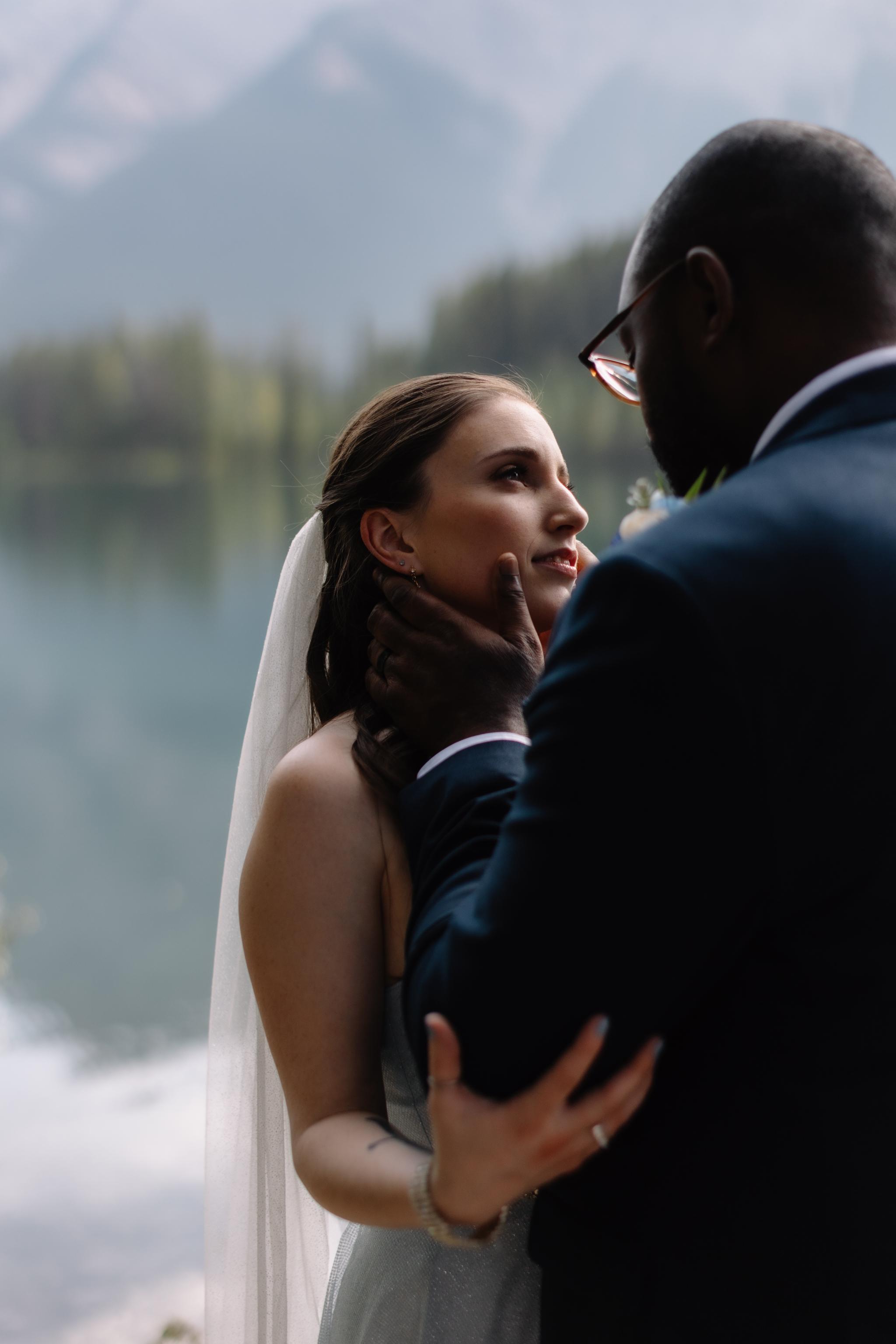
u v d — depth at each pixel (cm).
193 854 1040
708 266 75
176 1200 345
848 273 74
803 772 64
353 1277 108
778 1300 71
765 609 63
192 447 2356
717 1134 73
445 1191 70
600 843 63
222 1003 125
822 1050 70
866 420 73
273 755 125
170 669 1686
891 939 67
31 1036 542
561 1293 83
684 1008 69
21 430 2477
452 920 71
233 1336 120
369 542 110
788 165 75
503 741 86
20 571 2125
